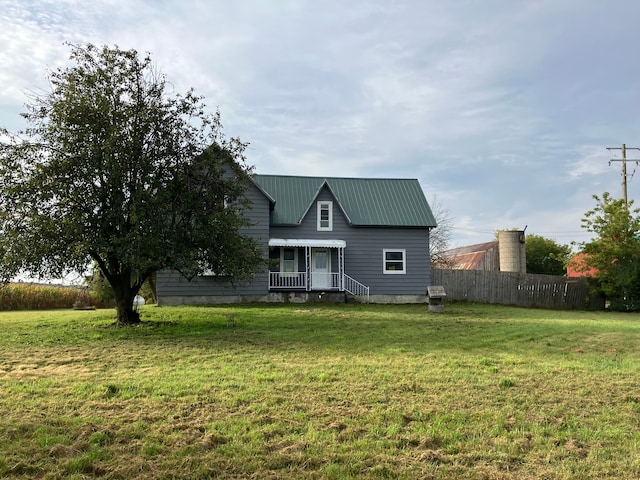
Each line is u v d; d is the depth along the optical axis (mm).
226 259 15969
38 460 5031
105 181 14703
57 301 36906
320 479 4742
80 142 14414
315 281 27141
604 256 29797
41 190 13914
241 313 19781
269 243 25328
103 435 5656
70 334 14180
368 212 27828
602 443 5711
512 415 6641
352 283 26875
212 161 15781
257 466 4988
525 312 23766
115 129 14281
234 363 9852
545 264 45188
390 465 5062
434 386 7988
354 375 8719
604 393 7711
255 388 7758
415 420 6426
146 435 5719
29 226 13859
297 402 7074
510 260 36562
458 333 14648
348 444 5555
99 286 30766
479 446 5574
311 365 9602
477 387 7980
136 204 14273
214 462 5051
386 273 27406
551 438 5824
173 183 15227
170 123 15695
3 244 13727
